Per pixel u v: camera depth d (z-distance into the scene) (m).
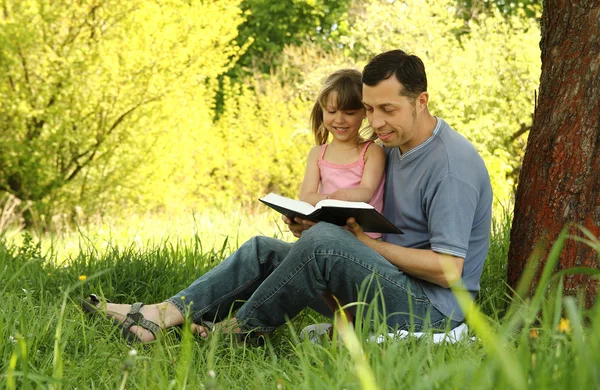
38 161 16.00
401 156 4.26
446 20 19.72
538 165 4.43
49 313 3.92
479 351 3.09
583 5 4.31
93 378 3.30
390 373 2.48
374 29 20.39
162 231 10.13
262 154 21.03
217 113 25.81
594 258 4.14
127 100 16.25
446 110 18.25
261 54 27.16
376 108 4.09
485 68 18.16
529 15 22.70
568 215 4.25
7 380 2.73
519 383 1.86
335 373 2.65
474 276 4.24
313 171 4.86
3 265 5.68
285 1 27.22
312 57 23.75
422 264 3.97
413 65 4.07
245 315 4.07
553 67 4.43
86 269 5.65
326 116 4.73
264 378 3.11
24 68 15.48
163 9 16.64
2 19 15.00
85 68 15.41
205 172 20.78
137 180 17.08
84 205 16.47
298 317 4.79
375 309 3.27
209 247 8.37
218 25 17.23
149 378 2.98
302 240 3.98
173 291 5.37
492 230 6.00
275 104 21.69
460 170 4.05
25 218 16.45
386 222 3.86
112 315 4.19
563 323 3.23
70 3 15.37
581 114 4.26
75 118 15.99
